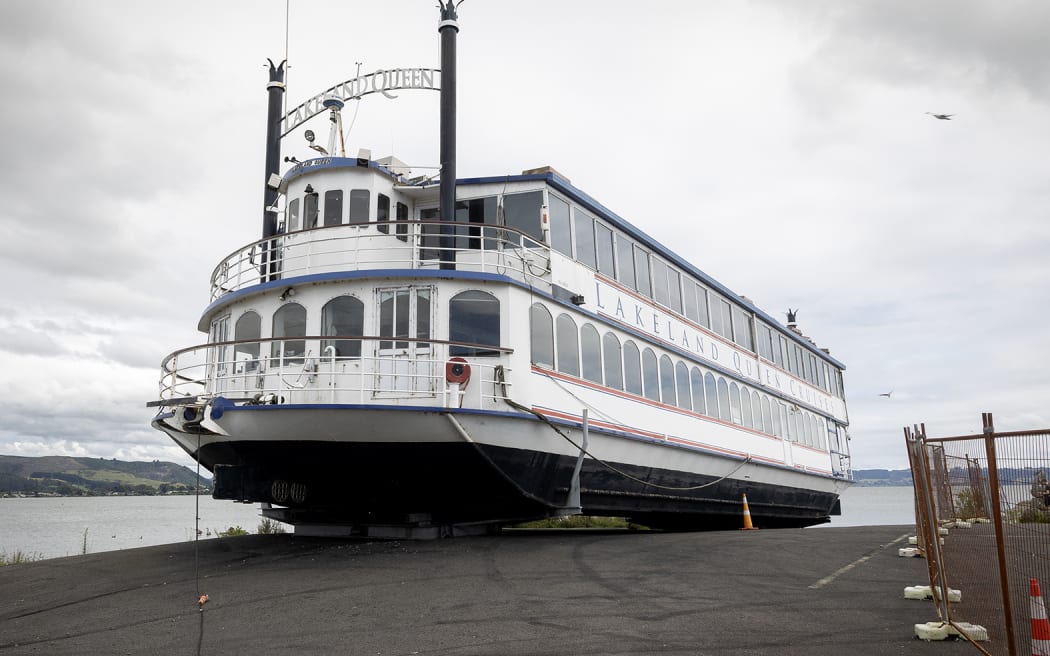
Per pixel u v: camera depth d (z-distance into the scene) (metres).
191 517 86.00
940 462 11.09
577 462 16.34
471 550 13.58
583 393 16.88
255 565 12.43
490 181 17.19
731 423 24.33
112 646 7.48
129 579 11.70
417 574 11.04
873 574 11.18
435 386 14.41
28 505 155.38
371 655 6.79
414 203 18.22
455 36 16.88
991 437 6.37
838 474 33.94
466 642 7.16
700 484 21.95
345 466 13.95
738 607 8.66
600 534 19.33
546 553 13.24
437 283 14.96
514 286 15.22
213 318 17.84
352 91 19.03
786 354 30.78
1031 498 6.13
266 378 15.41
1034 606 6.10
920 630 7.26
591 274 18.17
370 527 15.55
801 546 14.83
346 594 9.65
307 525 16.55
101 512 109.56
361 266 16.83
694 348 22.66
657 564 12.02
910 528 20.70
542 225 16.70
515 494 15.02
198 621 8.47
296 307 15.55
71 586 11.35
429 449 13.80
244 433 13.84
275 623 8.21
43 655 7.23
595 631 7.50
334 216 17.31
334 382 14.80
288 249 17.59
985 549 9.85
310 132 18.77
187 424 13.86
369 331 14.96
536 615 8.25
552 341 16.17
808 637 7.27
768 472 26.62
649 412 19.50
